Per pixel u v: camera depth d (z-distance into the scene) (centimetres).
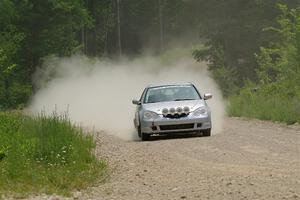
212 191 1912
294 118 4412
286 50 6066
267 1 11669
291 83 5731
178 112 3503
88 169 2355
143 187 2042
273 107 5125
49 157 2470
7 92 9562
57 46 12050
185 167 2417
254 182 2033
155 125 3491
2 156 2397
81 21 12338
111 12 19088
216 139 3322
